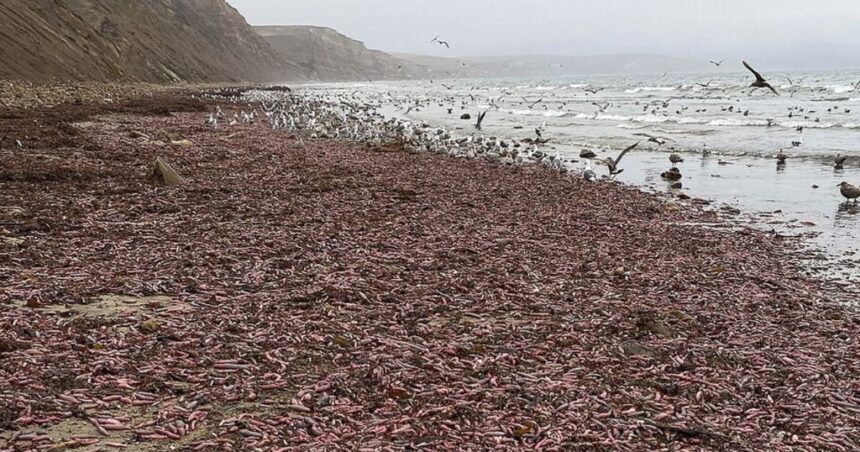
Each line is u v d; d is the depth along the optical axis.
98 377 7.59
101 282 10.87
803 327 10.87
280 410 7.24
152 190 19.42
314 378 8.01
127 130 35.44
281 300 10.55
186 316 9.61
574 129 46.84
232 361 8.26
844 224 18.95
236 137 37.12
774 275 13.95
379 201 19.95
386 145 34.53
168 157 26.48
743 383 8.49
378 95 116.94
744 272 13.95
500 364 8.66
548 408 7.50
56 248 12.77
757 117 51.72
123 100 59.34
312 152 31.61
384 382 7.89
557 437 6.86
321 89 167.00
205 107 61.47
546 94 110.38
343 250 13.86
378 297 11.00
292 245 13.98
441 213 18.66
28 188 18.64
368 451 6.39
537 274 12.91
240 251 13.27
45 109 42.88
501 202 21.00
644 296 11.88
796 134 40.03
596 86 145.62
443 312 10.60
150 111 51.00
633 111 62.72
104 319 9.33
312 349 8.81
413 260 13.36
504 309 10.85
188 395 7.41
